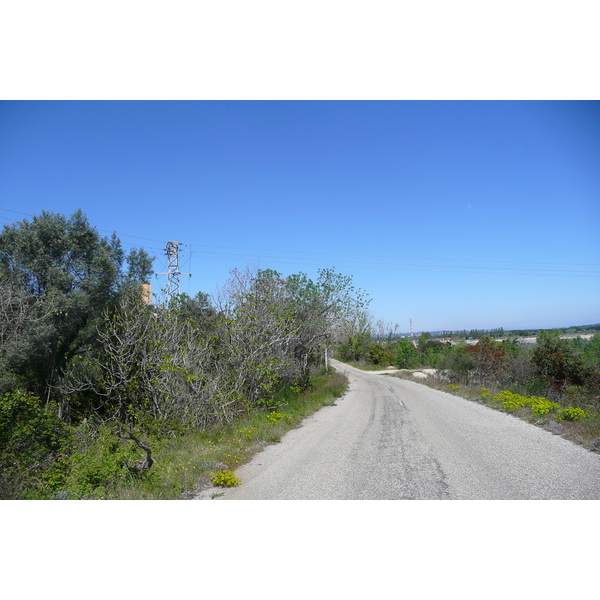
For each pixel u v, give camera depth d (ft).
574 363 57.52
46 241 49.14
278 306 52.54
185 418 36.27
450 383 80.84
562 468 21.67
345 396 64.23
